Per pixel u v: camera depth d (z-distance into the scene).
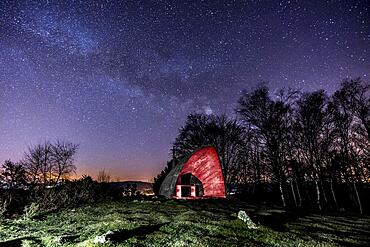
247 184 50.53
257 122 40.56
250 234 11.87
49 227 13.74
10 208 19.58
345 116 35.38
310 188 47.22
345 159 36.50
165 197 30.67
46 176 29.88
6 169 24.06
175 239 10.75
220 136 48.78
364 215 22.61
